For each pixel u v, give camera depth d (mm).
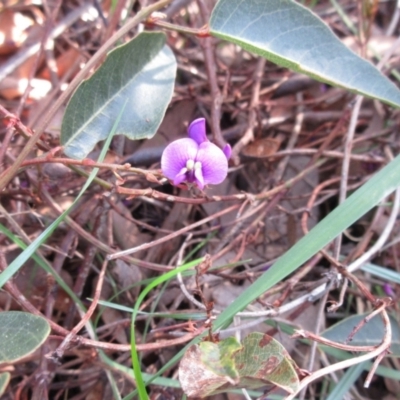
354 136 208
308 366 154
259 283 128
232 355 109
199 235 187
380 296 180
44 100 193
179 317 144
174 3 202
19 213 158
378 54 216
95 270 171
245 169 199
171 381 141
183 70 211
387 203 175
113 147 177
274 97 208
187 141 124
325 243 131
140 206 195
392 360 170
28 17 224
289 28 133
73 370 158
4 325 115
